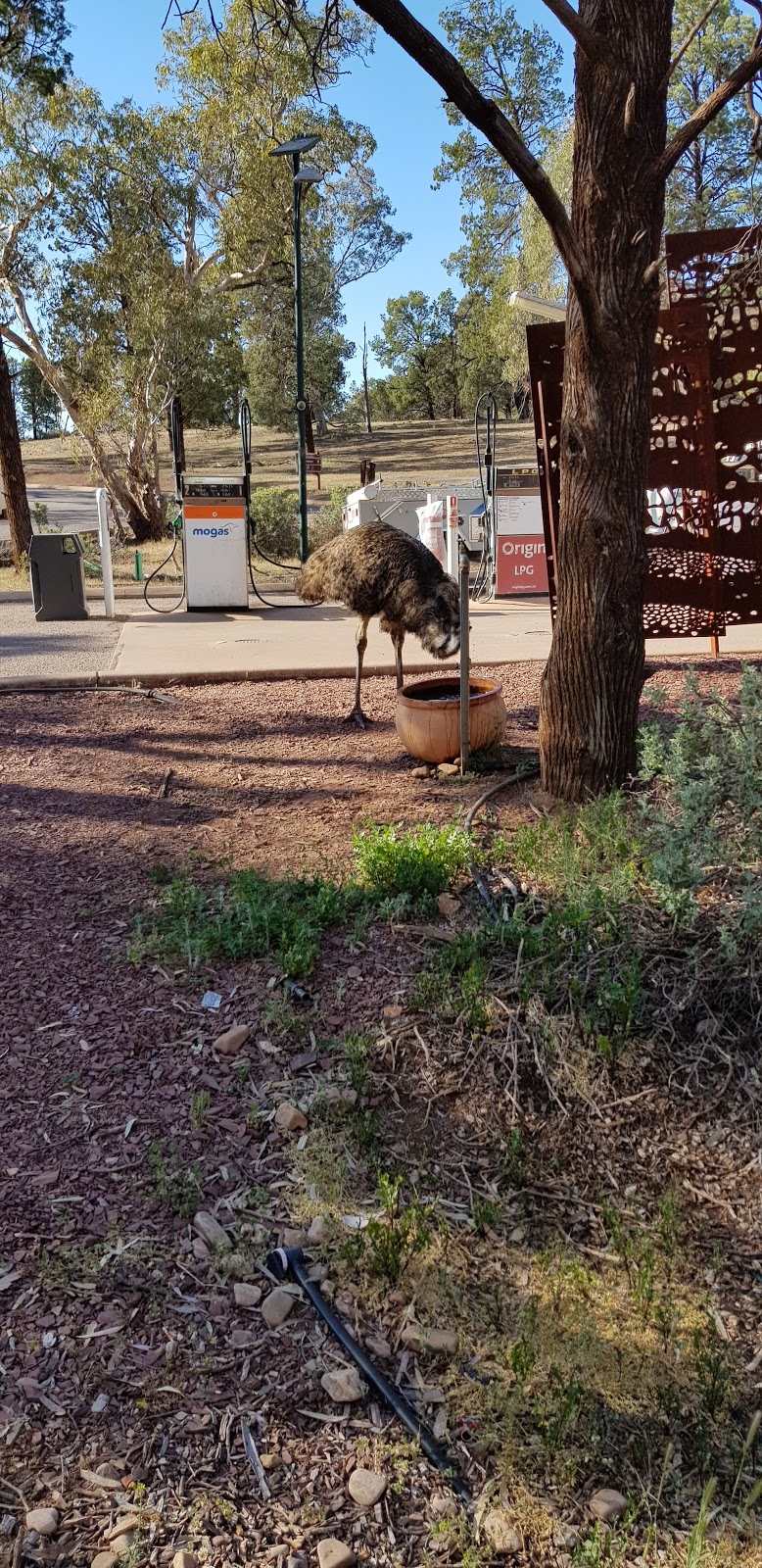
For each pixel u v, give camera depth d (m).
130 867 5.36
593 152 4.96
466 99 4.21
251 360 57.28
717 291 7.44
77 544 14.08
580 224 5.05
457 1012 4.10
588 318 4.99
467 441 63.62
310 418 42.31
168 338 24.19
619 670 5.58
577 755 5.70
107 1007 4.20
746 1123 3.75
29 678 9.33
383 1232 3.17
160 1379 2.80
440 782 6.32
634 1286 3.15
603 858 4.99
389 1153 3.60
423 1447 2.65
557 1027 4.02
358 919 4.62
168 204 24.64
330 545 7.07
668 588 8.13
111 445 27.61
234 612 15.01
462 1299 3.06
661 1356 2.95
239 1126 3.64
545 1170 3.59
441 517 17.02
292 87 21.28
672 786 5.04
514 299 12.05
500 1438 2.68
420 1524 2.48
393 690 9.09
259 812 6.07
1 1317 2.94
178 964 4.45
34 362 25.80
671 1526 2.53
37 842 5.72
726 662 9.10
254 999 4.23
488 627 12.41
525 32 30.16
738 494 7.87
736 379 7.63
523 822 5.57
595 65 4.87
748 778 4.39
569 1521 2.52
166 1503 2.50
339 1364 2.87
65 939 4.67
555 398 7.43
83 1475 2.56
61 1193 3.35
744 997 4.09
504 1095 3.83
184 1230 3.25
